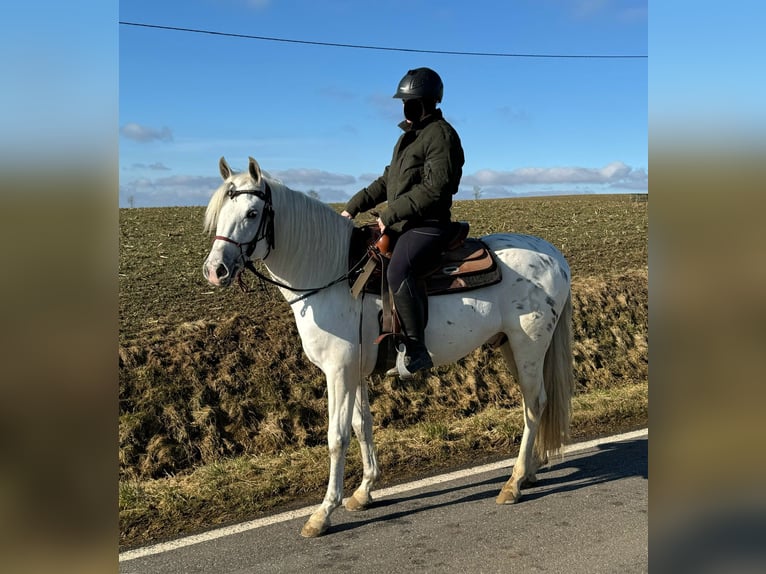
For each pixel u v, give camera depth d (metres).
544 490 4.63
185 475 5.12
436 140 4.04
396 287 3.99
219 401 5.89
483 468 5.06
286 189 4.01
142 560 3.62
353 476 4.94
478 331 4.36
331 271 4.08
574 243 15.06
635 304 9.51
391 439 5.55
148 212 20.86
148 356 6.05
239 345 6.58
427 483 4.78
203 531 4.02
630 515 4.12
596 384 7.84
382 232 4.08
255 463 5.06
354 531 4.00
